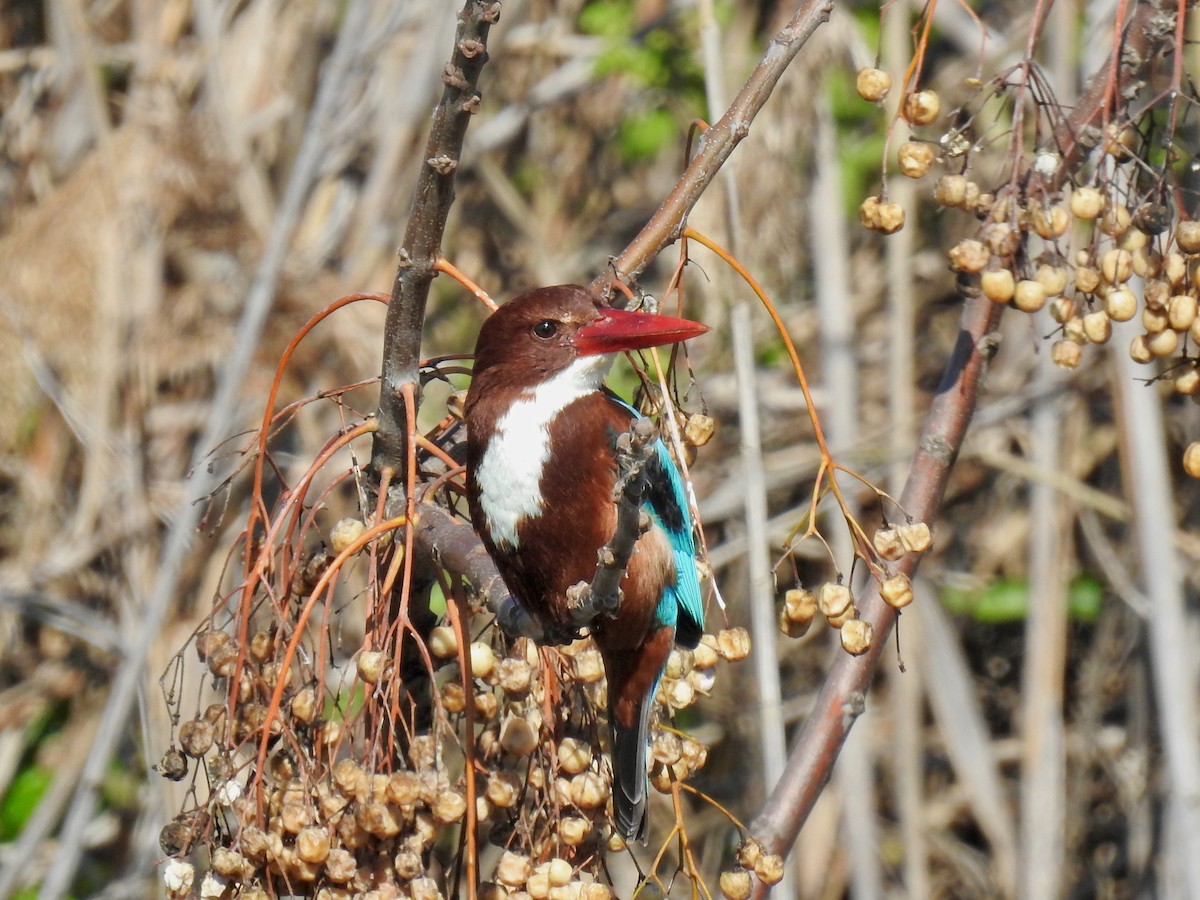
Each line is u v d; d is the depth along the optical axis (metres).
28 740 13.30
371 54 11.70
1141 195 5.86
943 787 13.56
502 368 5.81
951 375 6.20
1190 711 9.69
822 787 6.11
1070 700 13.55
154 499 12.18
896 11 12.03
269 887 4.92
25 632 13.34
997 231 5.48
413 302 5.58
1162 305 5.43
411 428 5.54
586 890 4.90
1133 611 12.72
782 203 11.41
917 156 5.56
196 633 5.50
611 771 5.43
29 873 12.65
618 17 14.12
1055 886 11.30
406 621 5.16
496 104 14.16
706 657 5.63
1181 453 12.41
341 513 11.77
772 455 13.09
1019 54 12.32
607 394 5.92
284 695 5.39
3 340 11.89
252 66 13.10
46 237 12.08
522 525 5.70
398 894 4.79
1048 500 11.38
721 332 12.82
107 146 12.20
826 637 13.21
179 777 5.18
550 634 5.21
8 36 14.22
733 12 13.40
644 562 5.54
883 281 14.02
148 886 11.06
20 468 12.62
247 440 11.97
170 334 12.06
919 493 6.09
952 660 12.03
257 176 12.48
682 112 13.68
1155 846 12.38
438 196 5.33
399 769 5.07
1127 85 5.80
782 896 9.10
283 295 12.02
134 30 13.15
